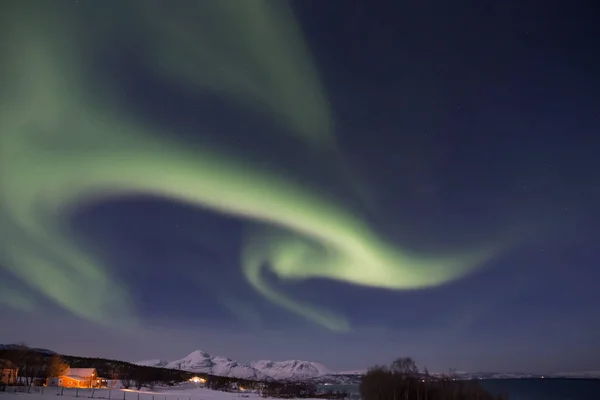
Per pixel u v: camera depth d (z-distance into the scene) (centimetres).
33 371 13362
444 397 8994
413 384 9494
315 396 15225
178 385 17938
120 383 15188
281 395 15862
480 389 9344
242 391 17575
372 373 9906
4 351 13438
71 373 13600
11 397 7838
